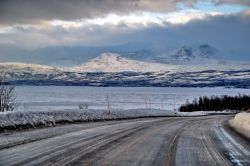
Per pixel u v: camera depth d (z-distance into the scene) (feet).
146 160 37.27
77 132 62.95
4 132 57.16
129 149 44.88
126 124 88.38
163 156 40.42
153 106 357.41
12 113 67.15
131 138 57.26
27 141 47.39
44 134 56.65
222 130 81.66
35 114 74.90
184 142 54.75
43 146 43.75
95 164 33.73
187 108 287.48
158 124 92.68
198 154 43.19
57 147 43.52
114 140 53.67
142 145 49.29
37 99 466.70
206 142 56.18
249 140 62.90
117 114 118.93
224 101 307.78
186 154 42.75
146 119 117.08
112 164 34.22
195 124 99.55
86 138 54.54
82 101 429.79
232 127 92.89
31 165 31.78
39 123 70.95
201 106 293.64
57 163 33.24
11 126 61.82
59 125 75.25
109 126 79.82
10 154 37.06
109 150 43.24
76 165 32.81
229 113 229.04
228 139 62.54
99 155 39.14
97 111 110.63
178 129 78.84
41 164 32.40
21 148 41.34
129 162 35.68
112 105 355.36
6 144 43.80
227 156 42.60
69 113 90.99
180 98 549.13
